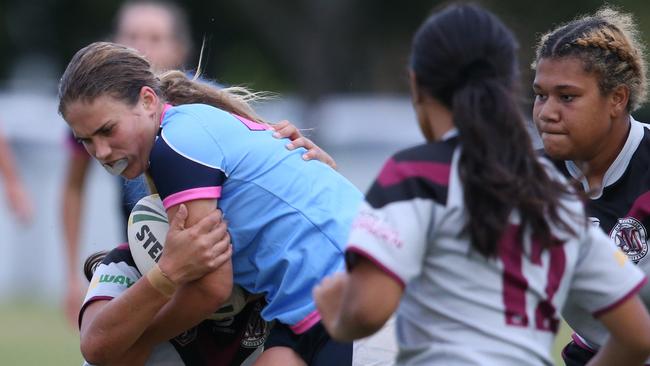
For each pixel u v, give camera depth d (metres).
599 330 13.66
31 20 77.38
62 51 77.69
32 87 73.81
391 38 75.62
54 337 33.00
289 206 13.41
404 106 58.59
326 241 13.41
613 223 14.13
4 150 26.75
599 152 13.98
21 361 27.91
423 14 74.44
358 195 14.03
